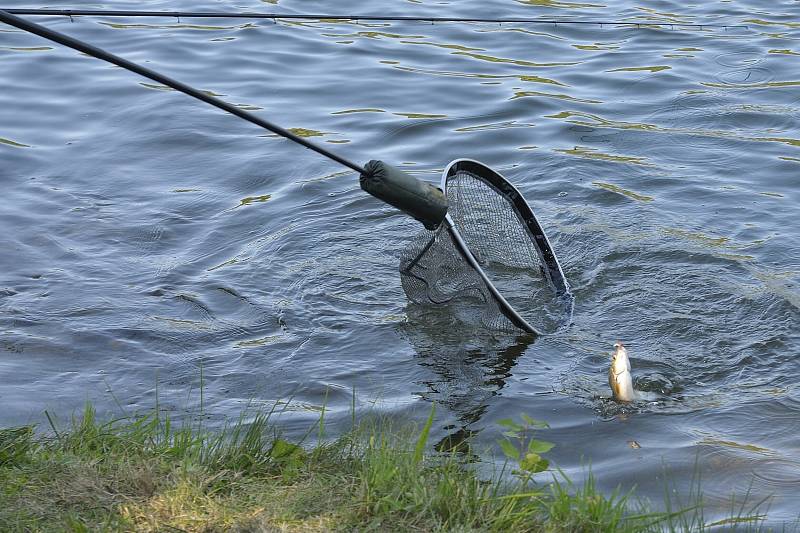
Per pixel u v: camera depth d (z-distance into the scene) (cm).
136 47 1375
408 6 1594
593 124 1147
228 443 509
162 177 1013
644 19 1554
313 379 647
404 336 705
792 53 1374
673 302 753
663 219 902
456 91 1252
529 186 985
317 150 582
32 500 420
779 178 998
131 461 459
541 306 751
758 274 792
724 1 1664
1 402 608
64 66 1295
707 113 1170
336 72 1312
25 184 983
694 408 611
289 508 427
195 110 1173
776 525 474
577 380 646
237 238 884
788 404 612
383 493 438
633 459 547
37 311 738
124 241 873
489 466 524
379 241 870
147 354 682
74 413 591
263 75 1296
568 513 434
